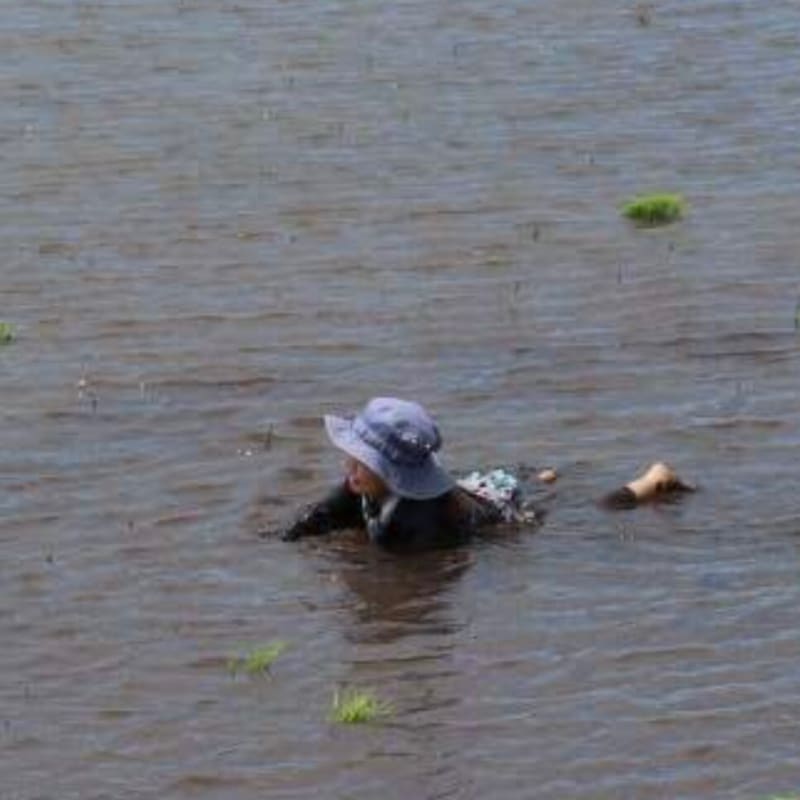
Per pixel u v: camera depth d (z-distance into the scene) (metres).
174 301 44.94
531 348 42.66
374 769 30.09
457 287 45.56
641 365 41.91
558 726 31.00
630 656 32.69
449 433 39.44
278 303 44.81
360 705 31.25
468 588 34.78
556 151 53.31
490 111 56.03
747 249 47.19
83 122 55.34
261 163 52.59
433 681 32.25
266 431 39.56
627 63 59.47
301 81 58.28
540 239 48.00
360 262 46.88
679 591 34.44
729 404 40.25
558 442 39.09
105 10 64.19
